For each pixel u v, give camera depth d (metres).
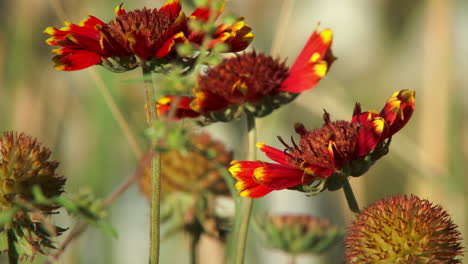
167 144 0.46
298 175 0.49
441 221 0.49
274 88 0.52
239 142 0.77
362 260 0.49
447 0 0.71
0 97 0.67
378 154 0.49
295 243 0.58
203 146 0.60
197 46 0.49
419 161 0.67
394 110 0.49
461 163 0.69
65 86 0.68
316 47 0.52
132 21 0.50
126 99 0.64
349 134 0.49
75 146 0.68
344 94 0.68
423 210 0.49
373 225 0.49
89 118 0.68
